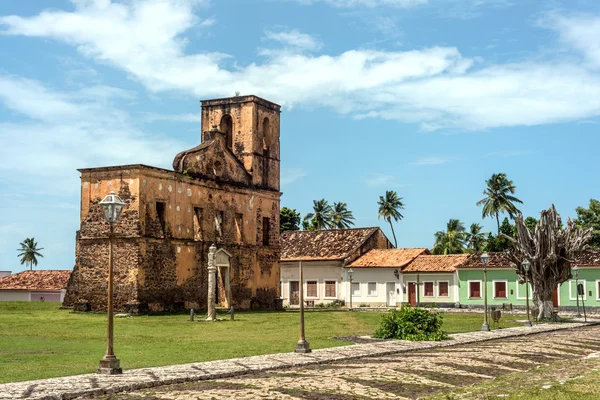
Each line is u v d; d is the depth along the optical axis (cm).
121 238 4522
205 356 2183
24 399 1375
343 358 2142
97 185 4638
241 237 5641
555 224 4366
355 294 6719
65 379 1656
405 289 6438
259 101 5862
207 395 1454
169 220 4800
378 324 3803
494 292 6025
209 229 5216
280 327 3547
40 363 1978
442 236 9912
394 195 10388
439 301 6250
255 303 5747
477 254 6328
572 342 2811
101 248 4572
